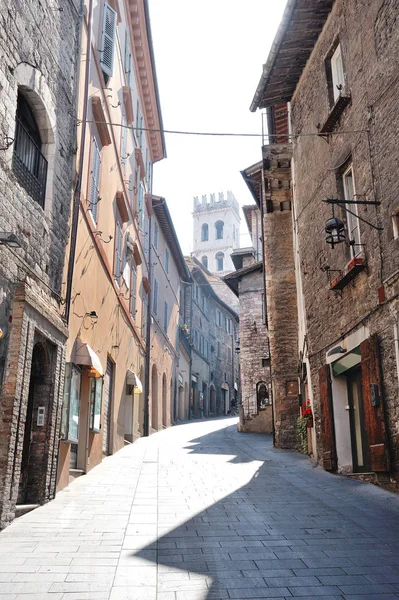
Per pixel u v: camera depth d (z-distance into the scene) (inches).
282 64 565.0
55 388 376.8
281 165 691.4
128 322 770.2
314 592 199.3
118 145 678.5
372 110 405.4
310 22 507.8
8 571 219.3
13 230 313.0
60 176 402.3
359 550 249.4
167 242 1284.4
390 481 359.3
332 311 483.2
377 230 386.9
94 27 542.3
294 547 255.0
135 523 299.0
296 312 770.2
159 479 446.6
